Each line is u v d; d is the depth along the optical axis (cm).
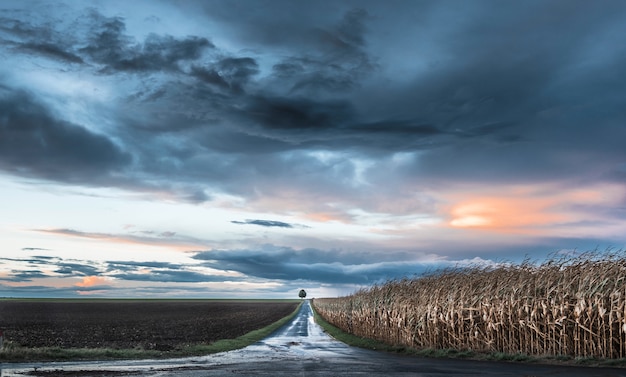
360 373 2145
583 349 2580
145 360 2670
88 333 5325
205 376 2025
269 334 5547
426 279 4219
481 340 3134
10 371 2044
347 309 5884
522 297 2880
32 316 10031
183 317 10069
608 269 2705
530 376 1961
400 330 3956
